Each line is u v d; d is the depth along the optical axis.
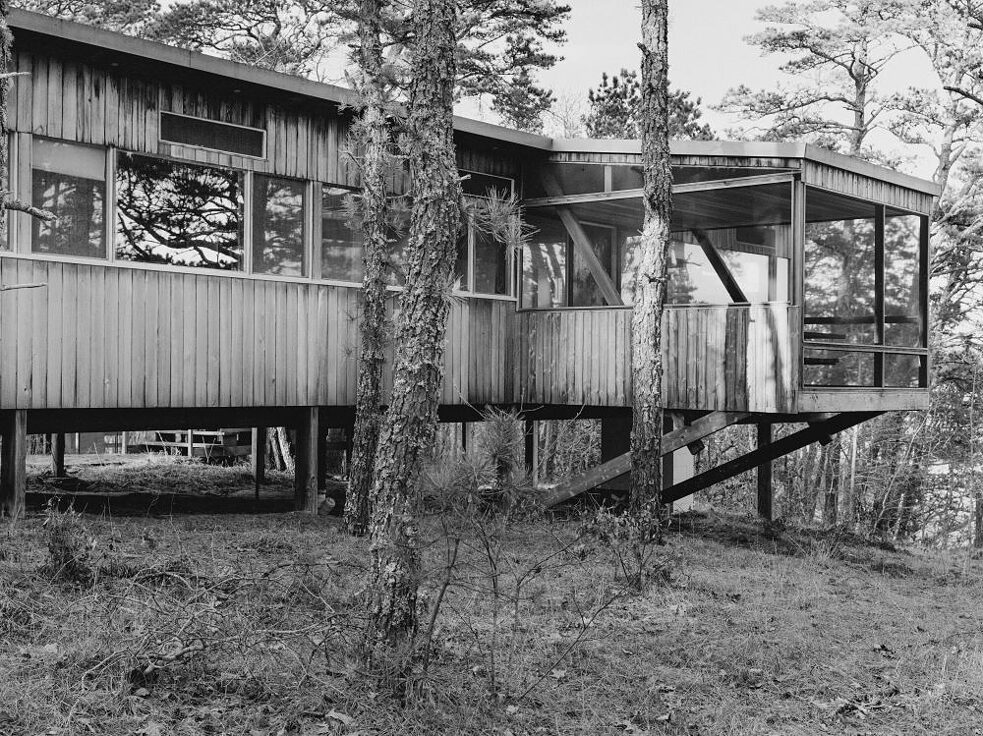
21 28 9.38
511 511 6.25
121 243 10.48
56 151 10.01
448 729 5.41
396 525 5.95
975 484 23.72
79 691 5.23
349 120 12.52
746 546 12.57
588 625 7.50
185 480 16.56
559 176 14.02
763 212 13.67
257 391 11.59
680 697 6.35
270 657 5.92
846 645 7.87
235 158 11.45
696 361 12.38
